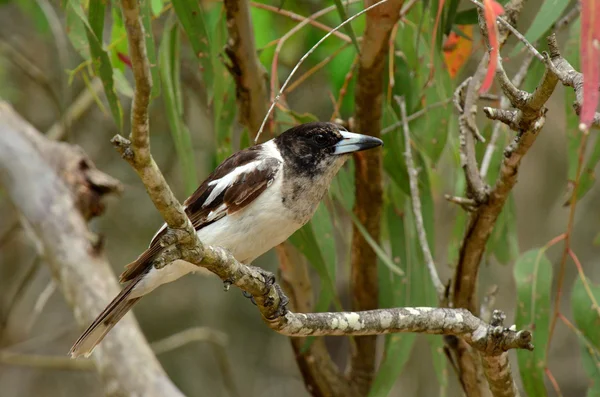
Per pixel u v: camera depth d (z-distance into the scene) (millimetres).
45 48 17141
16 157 11906
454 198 7797
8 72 15875
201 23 9008
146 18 8312
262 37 12766
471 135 8039
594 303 9148
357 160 9633
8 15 17203
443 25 8828
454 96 8344
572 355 17297
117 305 8312
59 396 18422
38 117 16938
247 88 9469
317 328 6926
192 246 5992
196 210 8430
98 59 7906
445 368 9656
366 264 10219
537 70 9250
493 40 5574
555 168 16719
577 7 9320
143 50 5121
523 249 16703
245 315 18219
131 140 5328
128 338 10773
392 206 10359
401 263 10195
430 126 9859
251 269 6738
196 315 18031
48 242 11531
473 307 8477
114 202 17422
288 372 18109
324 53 13227
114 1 9086
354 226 10156
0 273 17453
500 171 7418
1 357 13781
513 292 16125
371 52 8758
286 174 8391
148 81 5172
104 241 11617
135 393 10438
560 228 16734
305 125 8648
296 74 14266
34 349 17672
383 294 10273
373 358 10820
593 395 9062
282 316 6848
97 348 10750
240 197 8242
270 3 12711
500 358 7066
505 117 6812
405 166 9930
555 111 16141
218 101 9766
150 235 17531
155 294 18172
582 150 8773
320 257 9375
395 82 10242
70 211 11695
